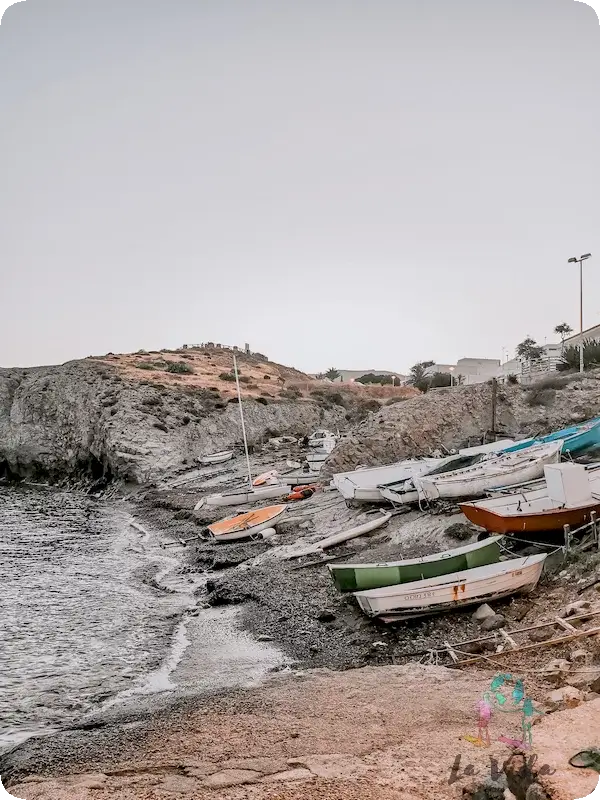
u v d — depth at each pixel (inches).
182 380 3088.1
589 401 1563.7
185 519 1412.4
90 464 2372.0
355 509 1113.4
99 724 440.8
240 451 2345.0
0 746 417.7
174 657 595.2
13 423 2610.7
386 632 588.1
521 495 798.5
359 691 445.4
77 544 1235.2
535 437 1346.0
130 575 956.0
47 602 802.2
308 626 645.9
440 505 960.3
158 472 2110.0
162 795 313.9
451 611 592.4
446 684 442.3
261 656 581.3
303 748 359.9
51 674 556.1
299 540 1008.2
